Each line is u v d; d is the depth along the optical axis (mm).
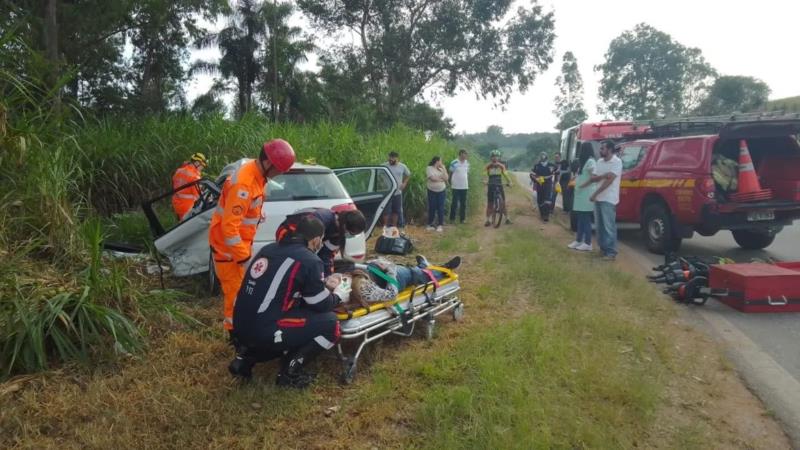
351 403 3439
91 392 3418
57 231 4758
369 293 3992
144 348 4113
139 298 4535
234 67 26719
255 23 26281
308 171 5820
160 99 20938
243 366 3570
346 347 4316
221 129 10906
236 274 4008
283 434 3086
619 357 4172
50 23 9945
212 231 4016
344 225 4375
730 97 50125
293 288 3457
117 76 19750
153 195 9859
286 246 3535
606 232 7875
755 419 3357
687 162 7848
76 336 3859
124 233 7762
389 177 7297
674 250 8289
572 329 4730
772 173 8078
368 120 27266
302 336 3490
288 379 3574
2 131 4688
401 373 3840
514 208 15258
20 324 3643
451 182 11594
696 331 4918
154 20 15648
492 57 30625
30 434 3000
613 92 57375
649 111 54875
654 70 55469
